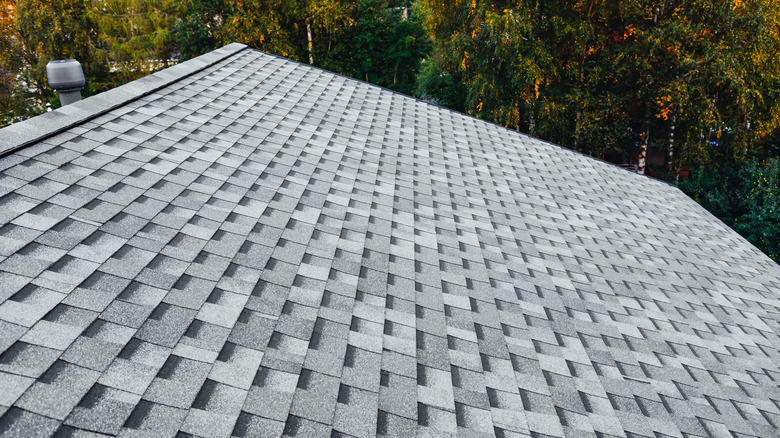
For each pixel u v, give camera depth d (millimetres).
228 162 6066
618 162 28344
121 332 3035
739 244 9648
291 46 31094
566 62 23328
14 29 29703
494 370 4102
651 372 4938
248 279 4016
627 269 7227
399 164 8211
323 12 29672
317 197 5973
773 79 20734
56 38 28766
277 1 30031
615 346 5180
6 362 2568
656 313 6184
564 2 21516
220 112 7668
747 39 19609
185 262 3949
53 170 4617
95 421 2438
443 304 4766
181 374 2898
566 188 10000
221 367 3053
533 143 12320
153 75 8055
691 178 23250
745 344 6051
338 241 5152
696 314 6473
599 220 8836
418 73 34781
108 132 5770
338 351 3586
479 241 6500
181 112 7152
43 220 3854
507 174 9695
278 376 3145
